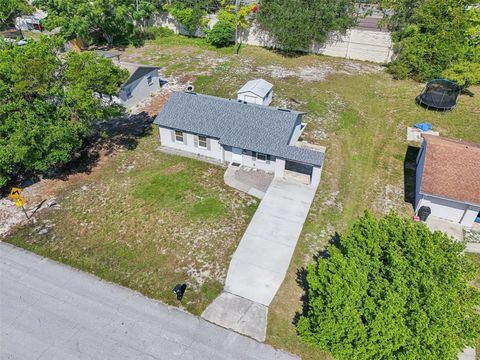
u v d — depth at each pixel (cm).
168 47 4609
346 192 2331
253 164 2520
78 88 2209
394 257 1302
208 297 1706
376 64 4150
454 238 2002
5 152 1975
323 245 1961
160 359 1466
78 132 2433
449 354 1117
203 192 2316
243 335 1551
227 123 2505
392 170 2533
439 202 2089
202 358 1468
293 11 4056
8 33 4706
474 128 2952
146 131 2956
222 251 1930
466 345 1345
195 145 2619
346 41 4209
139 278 1800
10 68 2116
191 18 4619
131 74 3189
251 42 4688
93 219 2138
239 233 2030
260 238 1998
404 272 1281
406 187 2384
